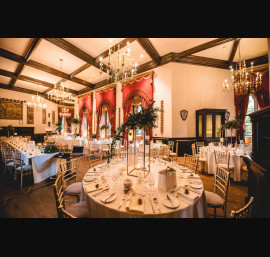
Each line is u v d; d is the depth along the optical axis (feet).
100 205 4.14
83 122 36.88
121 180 5.83
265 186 5.35
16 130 32.89
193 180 5.75
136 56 19.94
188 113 20.79
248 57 21.09
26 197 9.05
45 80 28.94
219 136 20.62
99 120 30.73
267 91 20.51
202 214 4.59
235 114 23.17
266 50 19.43
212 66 21.93
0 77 27.02
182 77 20.66
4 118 31.27
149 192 4.69
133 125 6.01
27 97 35.06
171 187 4.95
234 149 13.30
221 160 12.01
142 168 7.25
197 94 21.30
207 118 20.34
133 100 24.40
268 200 5.14
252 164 6.79
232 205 8.10
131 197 4.33
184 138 20.48
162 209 3.80
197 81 21.34
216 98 22.20
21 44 17.01
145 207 3.90
